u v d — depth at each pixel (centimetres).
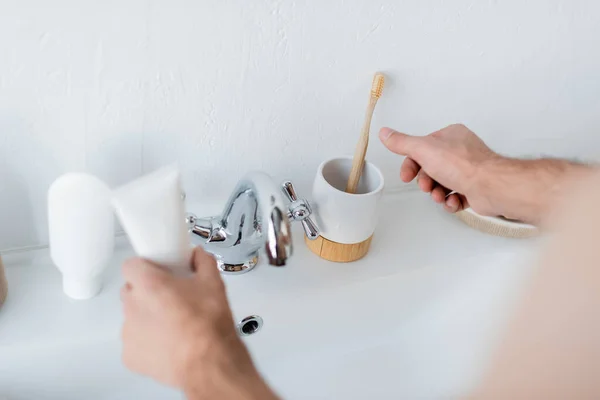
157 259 41
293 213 58
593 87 78
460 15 64
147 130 57
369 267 67
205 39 54
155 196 40
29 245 61
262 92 60
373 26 61
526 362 40
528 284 41
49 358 54
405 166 62
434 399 67
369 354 70
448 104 71
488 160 58
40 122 53
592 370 38
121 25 50
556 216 42
